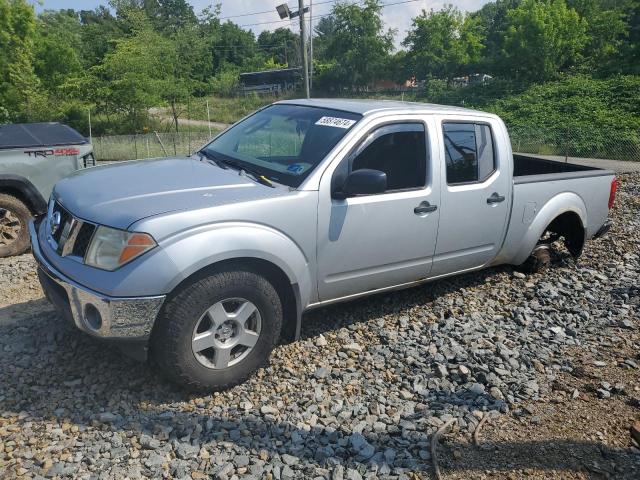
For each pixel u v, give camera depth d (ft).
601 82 127.65
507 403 11.96
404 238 14.39
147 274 10.44
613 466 10.02
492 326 15.52
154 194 11.78
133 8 145.38
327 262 13.14
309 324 15.10
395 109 14.64
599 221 20.35
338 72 178.40
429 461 10.06
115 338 10.61
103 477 9.13
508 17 153.07
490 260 17.38
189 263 10.69
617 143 89.10
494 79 154.92
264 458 9.83
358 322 15.33
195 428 10.49
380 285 14.67
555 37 143.33
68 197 12.31
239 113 158.61
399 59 172.55
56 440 10.00
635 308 17.03
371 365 13.21
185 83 132.87
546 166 22.15
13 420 10.52
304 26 86.63
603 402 12.07
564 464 10.07
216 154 15.29
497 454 10.31
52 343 13.30
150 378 12.02
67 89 125.08
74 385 11.69
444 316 16.12
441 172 14.99
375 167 13.87
